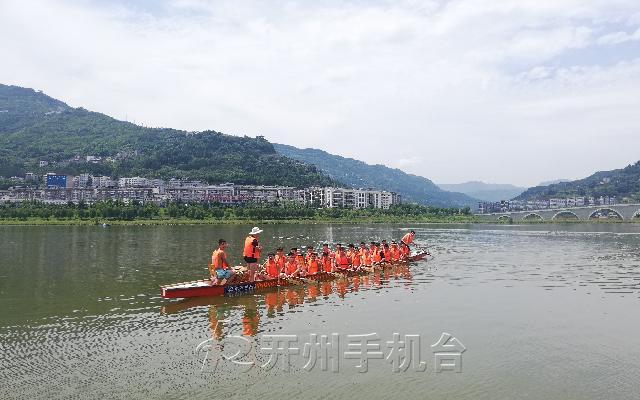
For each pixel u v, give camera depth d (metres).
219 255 38.00
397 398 19.38
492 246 92.56
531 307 35.31
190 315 31.88
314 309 33.72
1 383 20.53
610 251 81.50
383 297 38.16
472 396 19.69
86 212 184.88
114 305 34.81
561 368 22.83
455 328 29.25
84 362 23.06
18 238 101.62
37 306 34.50
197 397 19.23
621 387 20.70
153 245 85.69
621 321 31.47
